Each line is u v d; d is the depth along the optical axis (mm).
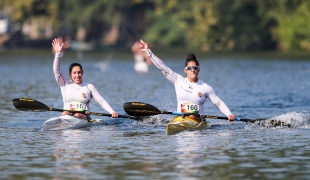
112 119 58625
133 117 55875
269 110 66875
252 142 45219
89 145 44344
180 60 182500
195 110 53562
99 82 107125
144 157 39594
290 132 50188
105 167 36688
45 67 148875
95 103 72250
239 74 125062
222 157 39438
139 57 140625
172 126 50281
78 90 56125
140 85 100375
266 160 38406
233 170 35625
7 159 39250
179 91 53969
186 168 36250
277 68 142250
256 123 53656
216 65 157000
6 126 54656
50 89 91875
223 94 85438
